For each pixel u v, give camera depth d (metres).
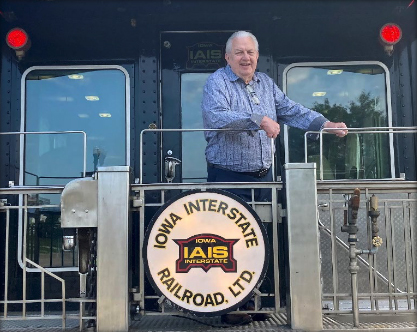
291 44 4.49
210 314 3.05
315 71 4.51
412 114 4.45
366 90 4.50
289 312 3.15
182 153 4.44
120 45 4.48
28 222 4.27
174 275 3.07
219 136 3.58
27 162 4.39
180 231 3.09
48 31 4.46
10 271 4.20
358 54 4.49
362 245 4.11
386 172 4.42
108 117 4.46
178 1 4.17
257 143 3.57
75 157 4.43
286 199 3.17
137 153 4.41
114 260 3.11
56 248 4.26
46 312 4.09
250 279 3.07
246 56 3.59
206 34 4.48
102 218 3.14
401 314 3.38
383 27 4.41
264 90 3.77
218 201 3.10
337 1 4.21
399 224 4.16
